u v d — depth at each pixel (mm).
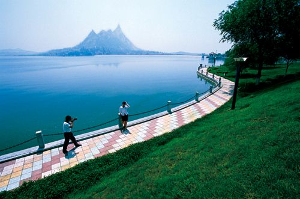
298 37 17344
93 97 28969
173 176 4895
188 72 66188
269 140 5016
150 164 6387
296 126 5281
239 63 10984
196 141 7227
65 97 29297
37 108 23250
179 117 13594
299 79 13906
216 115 11688
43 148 9195
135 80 46594
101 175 6754
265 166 3986
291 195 2996
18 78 53344
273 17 16656
